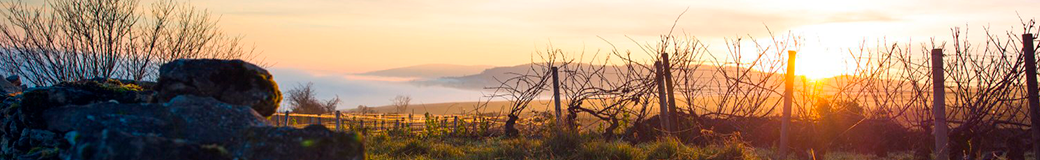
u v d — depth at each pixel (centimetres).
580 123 1427
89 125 392
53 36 2016
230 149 380
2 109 722
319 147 371
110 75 2078
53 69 1998
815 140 1113
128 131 376
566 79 1463
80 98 593
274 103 468
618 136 1473
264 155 367
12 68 1941
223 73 453
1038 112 853
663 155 1023
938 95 865
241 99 450
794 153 1127
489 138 1616
